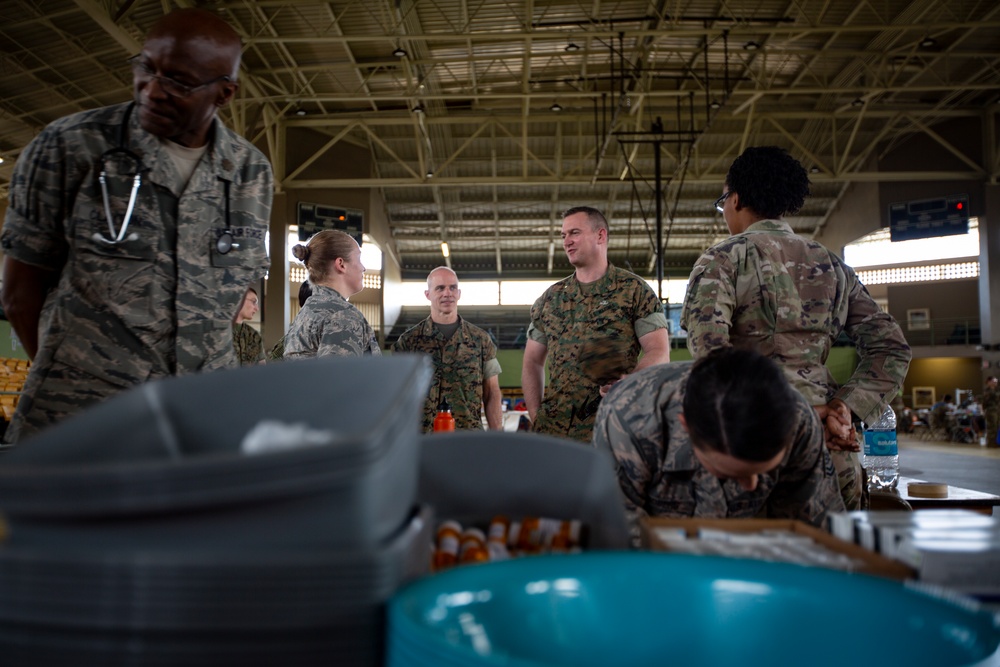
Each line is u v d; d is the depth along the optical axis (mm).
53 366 1485
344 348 2535
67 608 526
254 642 534
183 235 1599
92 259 1509
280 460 525
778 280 1962
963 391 21250
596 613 648
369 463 548
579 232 3062
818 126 18141
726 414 1058
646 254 24266
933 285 22344
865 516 922
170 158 1585
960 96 17250
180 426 749
